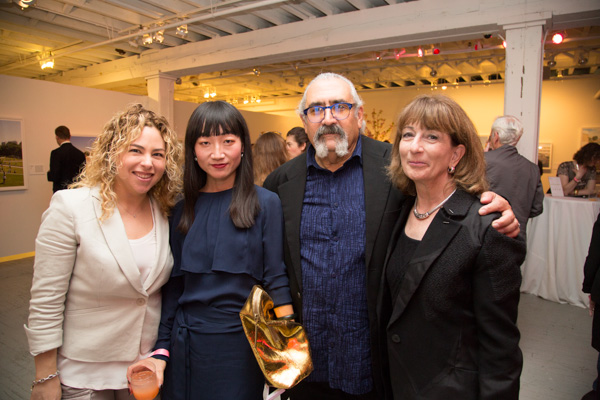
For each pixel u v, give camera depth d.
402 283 1.10
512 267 0.97
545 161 9.09
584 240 3.66
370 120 11.15
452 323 1.03
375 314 1.29
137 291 1.26
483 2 3.96
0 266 5.30
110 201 1.23
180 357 1.28
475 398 1.02
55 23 5.33
